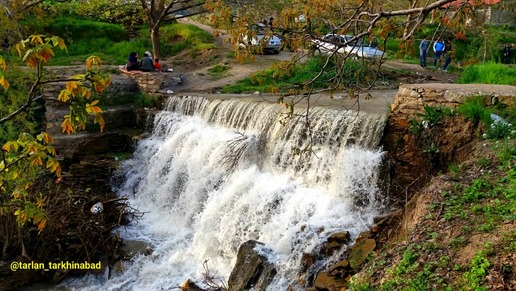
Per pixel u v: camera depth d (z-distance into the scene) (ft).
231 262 30.63
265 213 30.68
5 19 53.62
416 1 22.88
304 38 21.61
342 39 22.70
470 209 19.29
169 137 47.80
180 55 83.41
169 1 86.22
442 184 21.54
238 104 41.24
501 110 26.18
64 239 32.81
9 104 46.29
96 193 41.68
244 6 45.78
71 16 94.58
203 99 46.50
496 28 70.74
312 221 27.14
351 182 28.48
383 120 29.25
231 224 31.91
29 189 33.58
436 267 16.79
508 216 17.89
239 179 34.42
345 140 30.58
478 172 22.03
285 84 50.85
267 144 35.53
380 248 21.83
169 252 33.83
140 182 45.29
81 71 62.28
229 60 72.54
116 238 34.06
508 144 23.03
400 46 20.61
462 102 26.86
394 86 53.16
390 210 26.84
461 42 65.92
